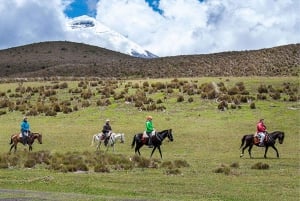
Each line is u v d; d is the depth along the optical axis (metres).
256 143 38.66
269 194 23.92
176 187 25.84
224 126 53.84
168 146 45.59
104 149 44.78
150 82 78.62
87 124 58.47
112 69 133.50
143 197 22.64
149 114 61.44
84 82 83.00
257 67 115.06
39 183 27.17
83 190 24.95
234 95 66.25
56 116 63.66
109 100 68.75
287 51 122.75
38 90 78.38
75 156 37.72
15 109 68.44
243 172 31.20
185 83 75.00
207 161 36.84
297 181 27.73
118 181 27.75
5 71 152.12
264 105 61.78
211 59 129.88
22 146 47.28
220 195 23.58
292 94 65.88
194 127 53.84
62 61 163.00
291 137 48.69
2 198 21.36
